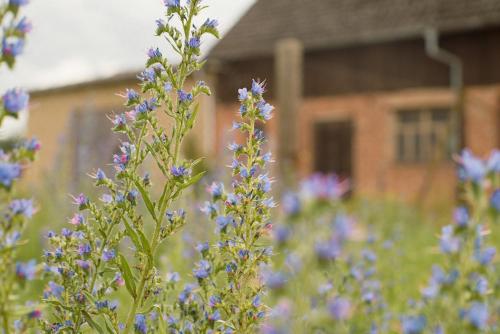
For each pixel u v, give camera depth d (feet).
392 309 14.79
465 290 5.74
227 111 66.18
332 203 4.71
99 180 8.26
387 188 60.59
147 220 17.95
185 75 8.26
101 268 8.18
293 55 56.70
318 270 4.86
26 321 6.93
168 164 8.09
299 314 5.23
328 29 65.62
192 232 16.19
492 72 57.93
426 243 29.68
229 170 28.53
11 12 5.92
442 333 5.73
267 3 72.59
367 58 63.26
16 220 6.36
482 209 5.57
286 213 4.70
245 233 8.35
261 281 8.07
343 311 5.21
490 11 58.13
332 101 64.44
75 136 37.76
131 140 8.15
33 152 6.34
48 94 73.36
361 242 15.26
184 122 8.09
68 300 8.11
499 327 9.46
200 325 8.34
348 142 63.77
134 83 65.62
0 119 5.90
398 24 62.18
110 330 7.90
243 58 66.74
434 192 58.39
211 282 8.61
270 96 65.51
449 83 59.52
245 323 7.92
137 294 7.85
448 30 58.49
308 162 64.39
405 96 61.11
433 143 59.72
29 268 6.44
